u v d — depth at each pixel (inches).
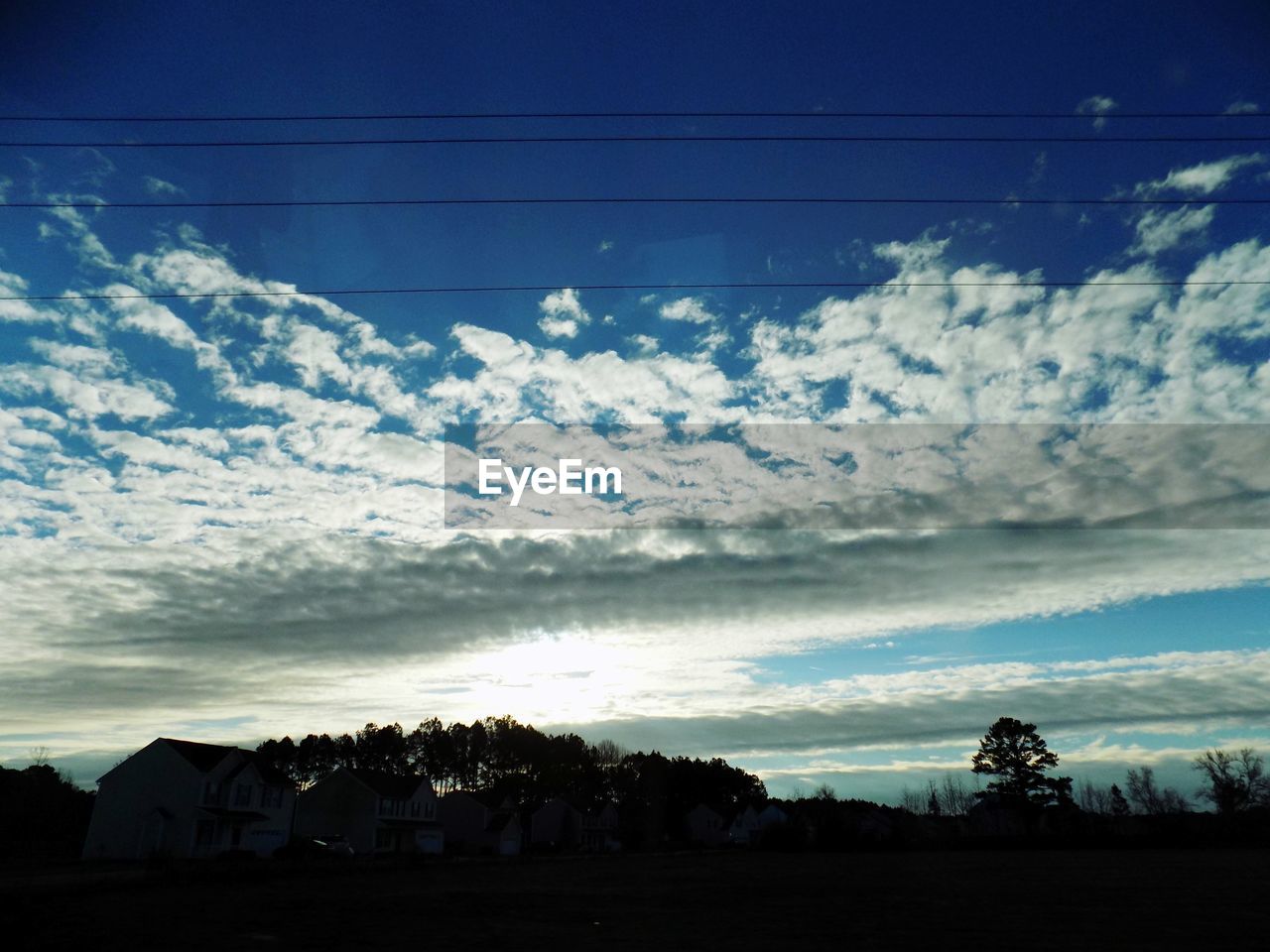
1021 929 839.7
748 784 5408.5
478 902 1086.4
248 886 1272.1
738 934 797.9
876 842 3213.6
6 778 2851.9
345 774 2856.8
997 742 3427.7
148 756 2326.5
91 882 1221.7
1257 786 3540.8
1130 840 3115.2
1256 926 851.4
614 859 2694.4
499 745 5319.9
